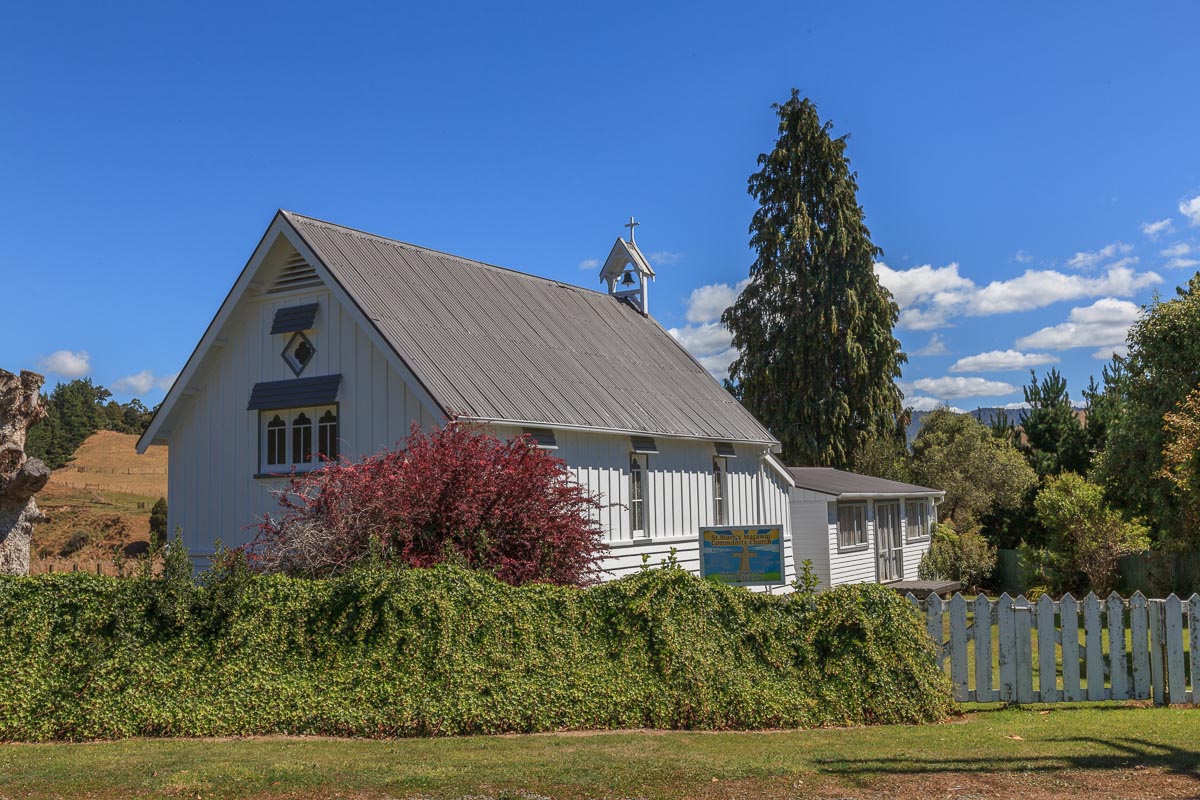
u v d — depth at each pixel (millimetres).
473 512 12484
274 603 10703
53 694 10328
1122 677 11508
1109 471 26828
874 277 42594
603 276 29219
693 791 7527
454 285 21047
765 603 11172
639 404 21391
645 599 10812
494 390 17297
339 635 10570
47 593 10672
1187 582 24922
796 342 41719
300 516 14062
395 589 10617
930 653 11266
